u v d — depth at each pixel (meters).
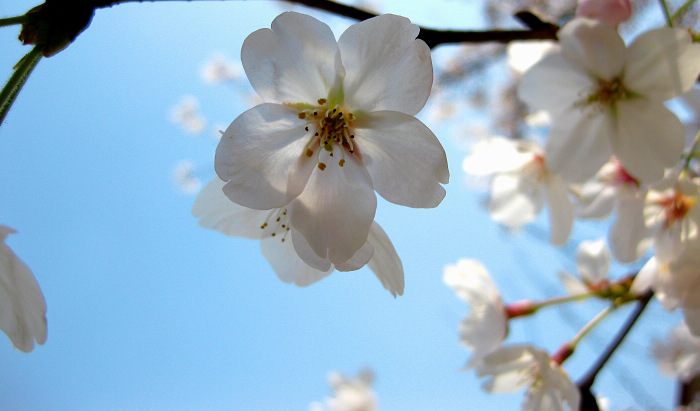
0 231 0.10
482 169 0.18
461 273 0.18
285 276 0.12
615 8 0.13
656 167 0.14
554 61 0.14
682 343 0.20
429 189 0.11
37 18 0.10
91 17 0.10
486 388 0.16
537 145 0.17
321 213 0.11
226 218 0.12
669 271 0.14
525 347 0.15
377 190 0.11
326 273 0.12
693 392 0.23
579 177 0.14
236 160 0.11
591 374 0.15
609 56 0.13
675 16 0.13
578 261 0.18
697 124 0.16
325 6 0.11
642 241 0.15
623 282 0.17
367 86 0.11
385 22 0.10
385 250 0.11
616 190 0.16
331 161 0.11
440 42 0.12
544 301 0.17
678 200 0.14
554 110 0.15
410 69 0.10
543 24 0.13
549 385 0.15
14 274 0.10
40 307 0.10
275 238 0.12
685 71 0.13
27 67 0.10
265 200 0.11
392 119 0.11
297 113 0.11
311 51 0.11
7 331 0.10
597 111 0.14
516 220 0.18
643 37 0.13
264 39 0.10
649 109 0.14
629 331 0.15
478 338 0.17
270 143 0.11
